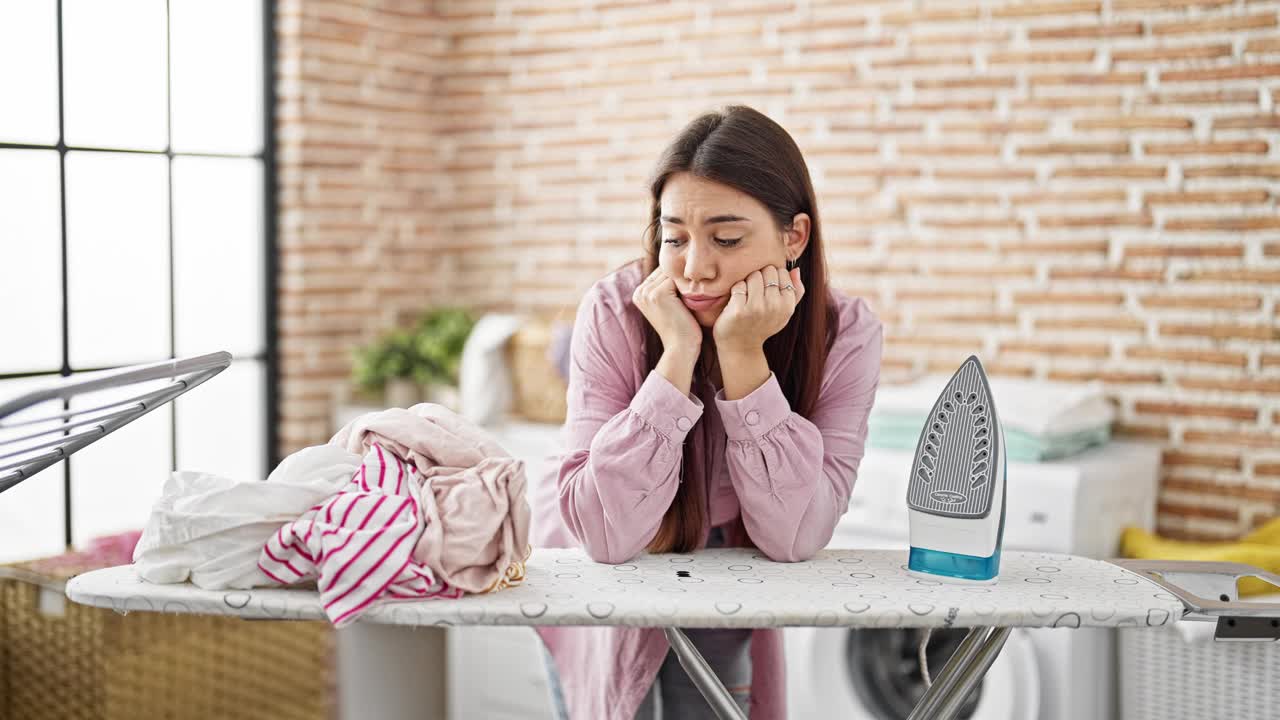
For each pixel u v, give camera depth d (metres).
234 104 3.56
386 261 3.89
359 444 1.55
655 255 1.72
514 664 3.19
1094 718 2.71
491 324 3.52
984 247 3.17
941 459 1.54
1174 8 2.90
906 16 3.24
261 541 1.40
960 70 3.17
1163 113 2.93
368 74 3.80
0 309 3.00
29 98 3.04
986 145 3.15
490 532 1.42
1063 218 3.07
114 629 2.67
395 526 1.38
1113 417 3.04
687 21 3.58
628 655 1.74
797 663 2.93
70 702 2.70
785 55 3.42
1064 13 3.03
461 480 1.47
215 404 3.56
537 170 3.88
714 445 1.72
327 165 3.69
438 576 1.40
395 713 3.32
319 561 1.37
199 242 3.48
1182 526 2.96
